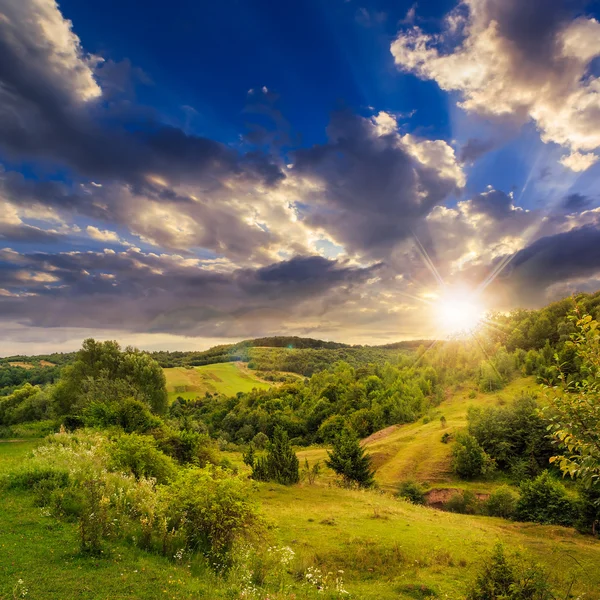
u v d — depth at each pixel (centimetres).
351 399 11812
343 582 1266
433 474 5472
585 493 2736
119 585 765
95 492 1095
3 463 1781
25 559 814
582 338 854
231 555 1041
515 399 6575
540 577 988
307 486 3369
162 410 6794
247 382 17025
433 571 1411
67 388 6012
